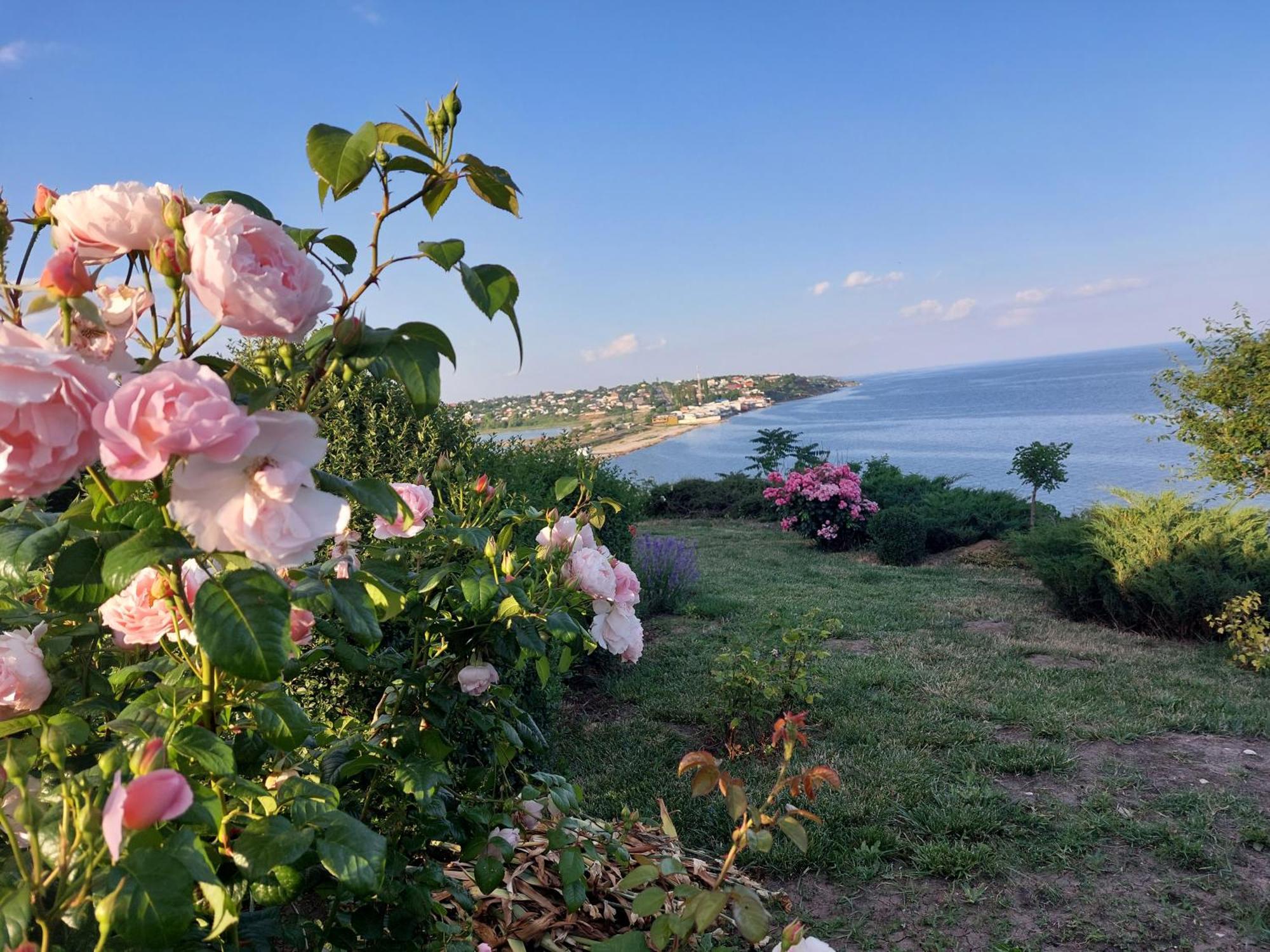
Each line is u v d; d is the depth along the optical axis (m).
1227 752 4.56
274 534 0.88
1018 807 3.83
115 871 0.88
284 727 1.29
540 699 3.93
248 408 0.97
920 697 5.47
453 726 2.14
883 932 3.03
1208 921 3.05
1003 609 8.56
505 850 1.87
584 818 2.79
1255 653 6.29
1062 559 8.23
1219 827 3.69
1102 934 2.99
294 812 1.17
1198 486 9.87
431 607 1.93
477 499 2.19
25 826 0.96
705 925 1.52
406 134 1.20
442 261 1.17
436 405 1.17
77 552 1.04
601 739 4.84
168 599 1.26
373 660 1.78
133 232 1.00
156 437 0.82
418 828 1.71
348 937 1.52
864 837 3.61
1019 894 3.24
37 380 0.80
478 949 1.97
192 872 0.91
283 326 0.93
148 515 1.04
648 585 8.25
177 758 1.15
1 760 1.00
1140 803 3.92
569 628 1.86
